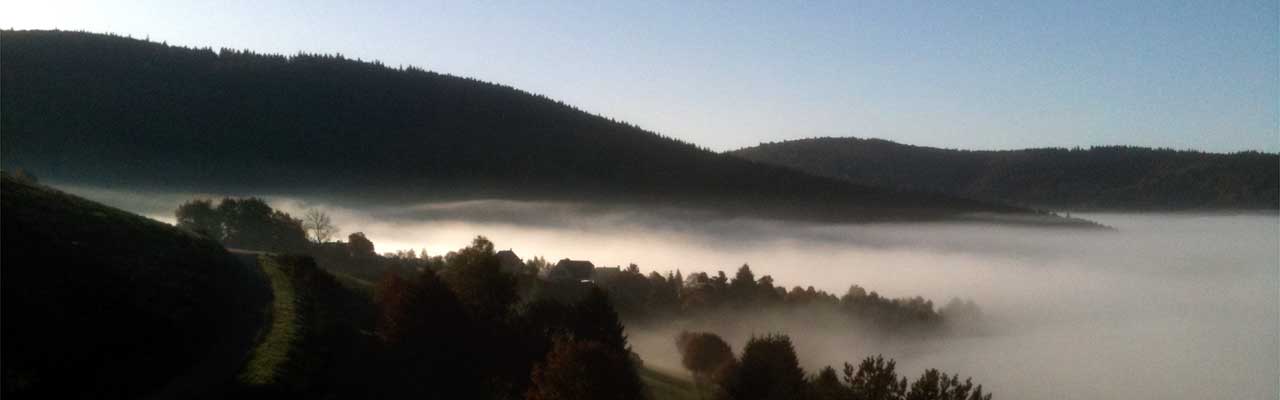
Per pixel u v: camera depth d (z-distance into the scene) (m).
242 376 23.67
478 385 31.73
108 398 20.86
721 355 42.91
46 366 20.39
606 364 29.19
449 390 31.20
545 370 29.98
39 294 23.19
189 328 26.47
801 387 33.84
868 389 32.94
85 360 21.59
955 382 32.97
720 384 36.50
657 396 36.66
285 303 31.88
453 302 33.56
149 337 24.42
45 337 21.48
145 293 26.80
